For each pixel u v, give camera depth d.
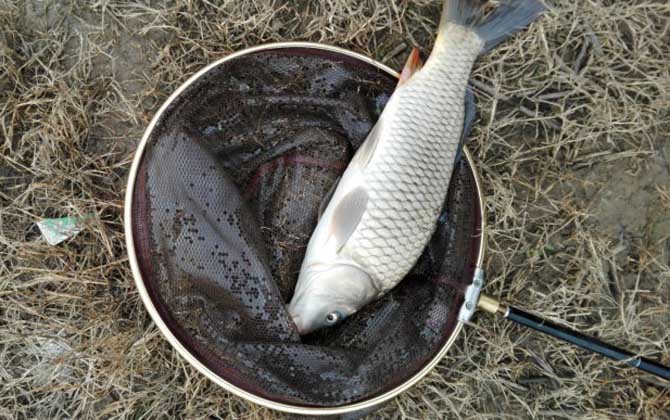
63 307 1.04
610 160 1.12
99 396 1.03
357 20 1.09
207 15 1.08
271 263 0.99
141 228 0.91
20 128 1.05
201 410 1.04
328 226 0.95
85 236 1.05
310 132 0.99
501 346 1.08
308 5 1.09
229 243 0.92
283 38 1.09
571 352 1.10
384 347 0.95
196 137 0.93
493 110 1.09
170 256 0.91
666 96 1.10
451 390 1.08
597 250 1.11
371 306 0.98
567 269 1.12
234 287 0.92
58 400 1.04
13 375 1.04
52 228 1.04
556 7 1.10
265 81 0.97
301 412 0.91
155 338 1.04
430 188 0.96
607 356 0.99
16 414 1.03
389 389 0.93
